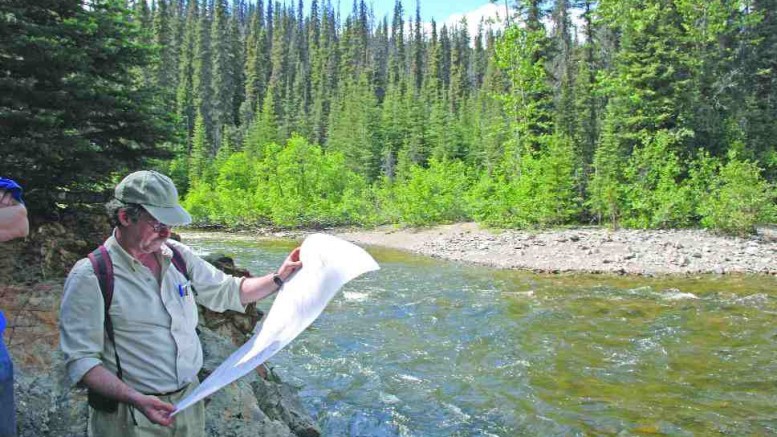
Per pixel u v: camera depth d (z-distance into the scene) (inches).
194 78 3425.2
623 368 366.6
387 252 1069.8
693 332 450.9
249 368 95.1
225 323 282.0
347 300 585.3
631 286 663.8
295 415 252.1
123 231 107.5
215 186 2246.6
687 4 1344.7
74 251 315.6
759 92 1487.5
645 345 416.2
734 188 960.9
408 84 3203.7
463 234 1181.1
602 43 1947.6
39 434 185.5
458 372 360.2
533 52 1621.6
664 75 1248.8
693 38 1322.6
